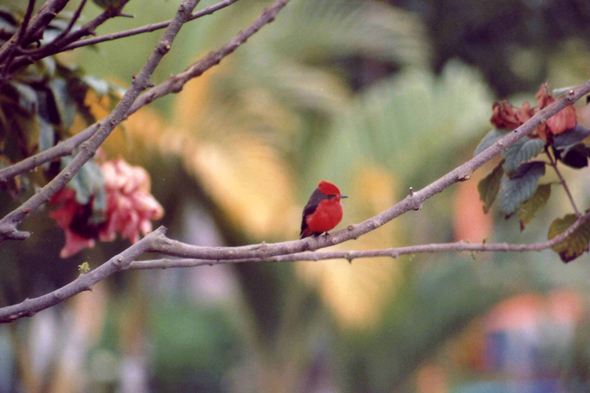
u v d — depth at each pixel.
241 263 13.89
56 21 5.40
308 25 13.73
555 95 4.60
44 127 5.32
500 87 19.95
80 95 5.56
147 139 11.95
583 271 20.45
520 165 4.64
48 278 12.76
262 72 13.03
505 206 4.58
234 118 12.57
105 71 11.48
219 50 4.84
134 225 5.42
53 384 17.64
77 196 5.00
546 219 19.05
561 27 19.06
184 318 34.34
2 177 4.29
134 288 16.56
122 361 17.52
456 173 4.05
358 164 13.07
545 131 4.58
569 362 22.84
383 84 17.75
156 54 3.85
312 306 14.38
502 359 27.97
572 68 20.42
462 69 14.43
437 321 15.48
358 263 12.50
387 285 12.54
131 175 5.46
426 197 4.06
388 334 14.86
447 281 16.16
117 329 27.14
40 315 17.17
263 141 12.66
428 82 14.01
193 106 12.35
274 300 14.21
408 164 13.15
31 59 3.98
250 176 12.42
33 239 11.59
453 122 13.22
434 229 18.64
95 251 13.03
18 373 16.92
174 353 31.94
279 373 14.53
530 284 17.98
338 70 15.95
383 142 13.23
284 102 13.17
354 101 15.70
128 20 11.53
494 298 16.20
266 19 4.87
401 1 18.67
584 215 4.70
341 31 13.89
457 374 26.67
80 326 17.97
